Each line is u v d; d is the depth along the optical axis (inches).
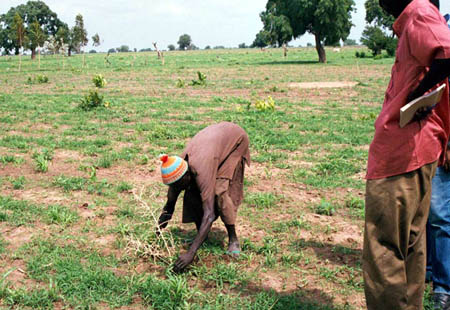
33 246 191.0
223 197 173.2
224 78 1149.7
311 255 184.7
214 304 147.4
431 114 112.7
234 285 158.7
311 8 1772.9
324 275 166.7
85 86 964.0
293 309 144.1
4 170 310.3
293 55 2957.7
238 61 2132.1
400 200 112.5
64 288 154.9
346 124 474.3
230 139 173.0
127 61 2310.5
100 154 359.3
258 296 149.9
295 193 264.7
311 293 155.6
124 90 874.1
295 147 370.0
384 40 2112.5
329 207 231.6
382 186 113.9
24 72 1444.4
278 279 165.3
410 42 108.2
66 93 819.4
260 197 247.6
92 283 157.4
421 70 109.1
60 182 276.2
